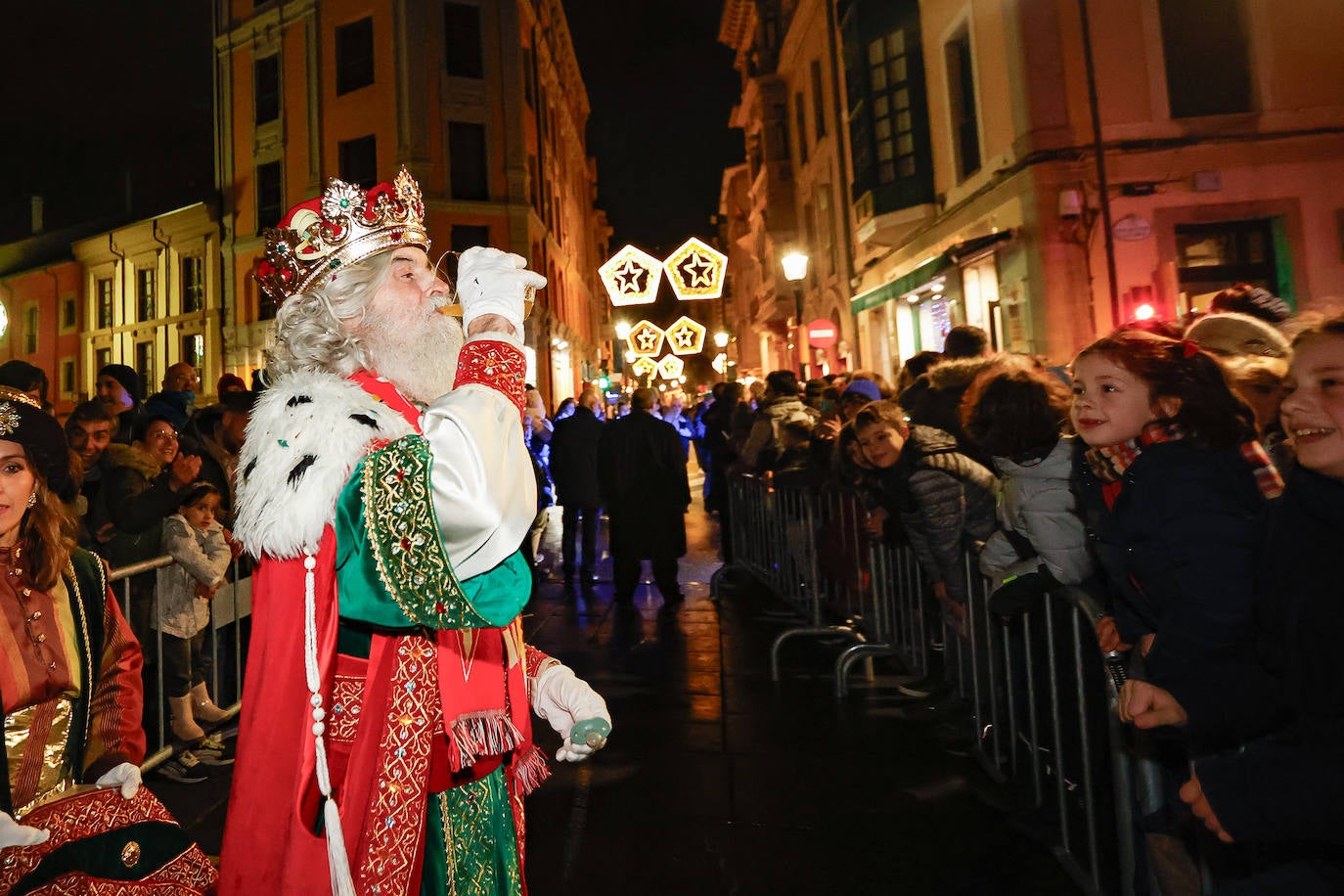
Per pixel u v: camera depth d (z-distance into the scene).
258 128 24.44
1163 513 1.90
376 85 22.89
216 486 4.28
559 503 8.48
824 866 2.98
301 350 1.42
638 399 7.35
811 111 21.11
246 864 1.26
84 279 29.70
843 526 5.30
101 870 1.84
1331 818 1.49
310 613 1.24
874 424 4.14
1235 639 1.81
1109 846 2.92
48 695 1.87
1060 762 2.92
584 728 1.49
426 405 1.48
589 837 3.23
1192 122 9.91
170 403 4.79
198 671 4.10
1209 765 1.63
